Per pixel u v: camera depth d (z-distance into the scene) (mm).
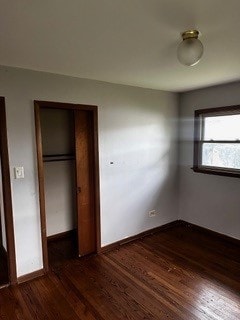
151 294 2402
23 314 2154
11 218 2498
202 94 3689
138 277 2689
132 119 3430
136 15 1442
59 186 3707
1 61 2248
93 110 3008
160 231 3973
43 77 2600
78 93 2873
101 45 1899
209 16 1464
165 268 2867
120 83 3219
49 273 2781
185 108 3973
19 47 1916
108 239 3348
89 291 2457
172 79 3027
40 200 2664
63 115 3688
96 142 3066
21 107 2482
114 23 1539
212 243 3518
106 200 3270
